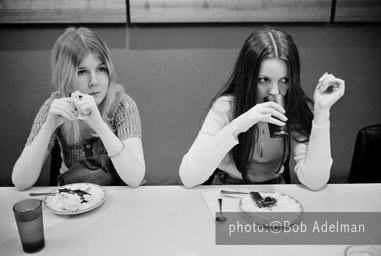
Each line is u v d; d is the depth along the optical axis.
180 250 0.95
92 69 1.72
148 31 2.10
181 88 2.23
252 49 1.41
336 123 2.36
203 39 2.13
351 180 1.58
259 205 1.13
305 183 1.32
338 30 2.17
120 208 1.17
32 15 2.00
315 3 2.05
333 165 2.44
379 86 2.30
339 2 2.07
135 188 1.32
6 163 2.28
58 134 1.59
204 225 1.07
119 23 2.07
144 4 2.00
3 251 0.95
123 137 1.54
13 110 2.20
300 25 2.14
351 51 2.22
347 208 1.17
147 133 2.30
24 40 2.08
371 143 1.54
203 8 2.02
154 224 1.08
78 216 1.12
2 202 1.22
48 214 1.13
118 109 1.66
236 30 2.12
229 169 1.58
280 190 1.31
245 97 1.45
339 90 1.31
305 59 2.21
